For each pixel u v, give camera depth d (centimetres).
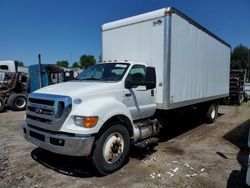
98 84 486
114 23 694
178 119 821
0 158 528
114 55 700
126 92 516
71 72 655
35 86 1424
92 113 416
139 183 414
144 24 624
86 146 406
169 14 580
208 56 870
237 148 625
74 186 402
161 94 602
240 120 1067
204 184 414
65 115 413
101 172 438
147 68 556
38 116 445
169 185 408
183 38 661
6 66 1752
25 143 644
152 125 591
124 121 493
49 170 466
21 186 400
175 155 561
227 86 1134
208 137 739
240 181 427
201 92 825
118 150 468
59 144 412
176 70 633
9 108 1409
